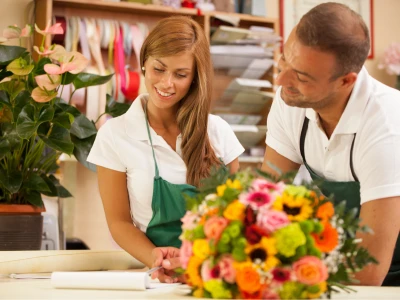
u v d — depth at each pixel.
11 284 1.39
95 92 3.84
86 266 1.92
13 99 2.76
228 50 4.13
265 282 1.05
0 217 2.74
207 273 1.08
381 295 1.19
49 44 3.83
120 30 4.04
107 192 1.98
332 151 1.72
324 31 1.39
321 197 1.13
